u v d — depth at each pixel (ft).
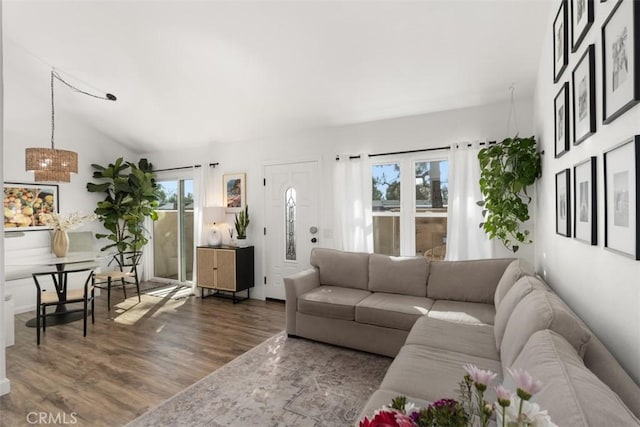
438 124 11.59
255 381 7.70
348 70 10.03
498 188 9.45
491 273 9.14
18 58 11.99
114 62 11.27
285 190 14.56
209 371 8.21
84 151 16.35
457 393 4.60
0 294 7.26
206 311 13.25
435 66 9.41
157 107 13.88
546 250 8.34
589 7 4.62
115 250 17.58
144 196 17.02
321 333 9.79
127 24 9.40
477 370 2.34
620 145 3.78
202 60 10.45
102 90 13.16
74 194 15.96
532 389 1.92
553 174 7.37
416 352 6.04
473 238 10.77
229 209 15.92
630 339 3.72
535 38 8.12
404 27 8.19
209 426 6.11
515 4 7.29
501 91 10.18
